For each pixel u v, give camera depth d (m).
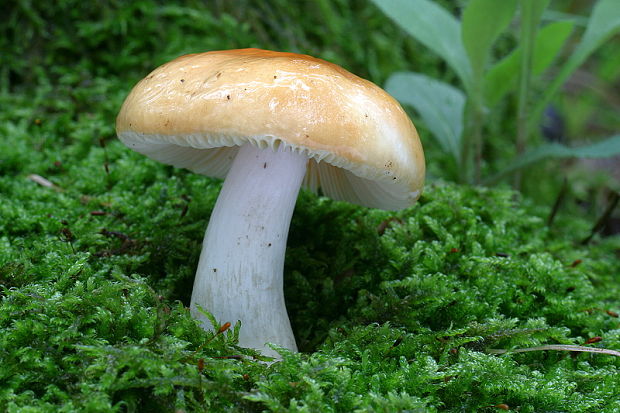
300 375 0.26
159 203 0.34
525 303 0.31
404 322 0.29
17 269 0.28
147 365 0.25
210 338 0.27
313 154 0.26
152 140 0.27
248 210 0.28
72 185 0.34
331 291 0.31
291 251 0.32
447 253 0.32
